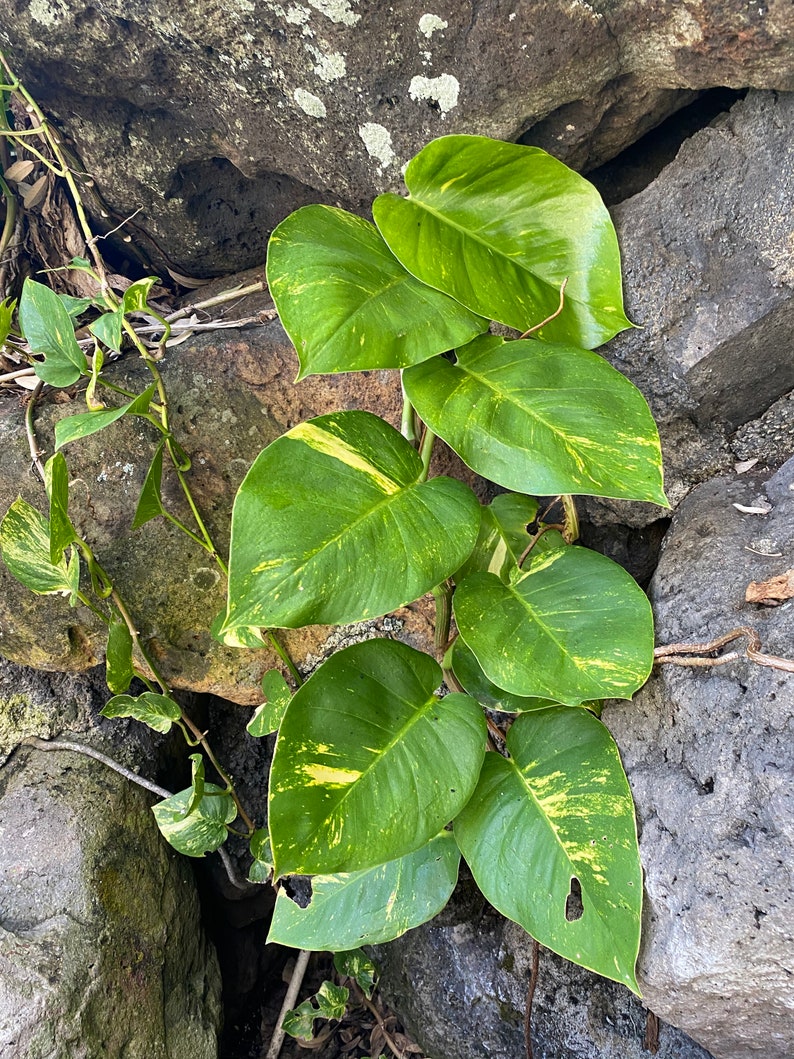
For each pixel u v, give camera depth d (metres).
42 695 0.86
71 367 0.68
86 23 0.70
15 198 0.87
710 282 0.67
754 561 0.66
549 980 0.84
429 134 0.69
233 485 0.78
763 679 0.59
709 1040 0.62
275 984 1.03
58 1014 0.67
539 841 0.64
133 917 0.78
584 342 0.68
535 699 0.68
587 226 0.66
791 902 0.54
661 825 0.62
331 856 0.58
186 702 0.94
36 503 0.75
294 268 0.60
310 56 0.67
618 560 0.85
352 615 0.56
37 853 0.76
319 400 0.78
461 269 0.64
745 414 0.73
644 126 0.71
